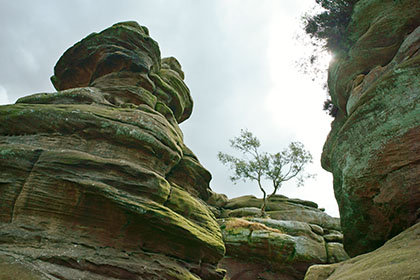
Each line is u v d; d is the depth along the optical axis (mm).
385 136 13297
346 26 24688
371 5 22062
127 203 14109
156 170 18328
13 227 12289
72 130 16406
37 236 12312
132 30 25328
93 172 14875
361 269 8625
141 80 24469
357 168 14391
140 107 20969
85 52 25297
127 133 17297
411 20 19141
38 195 13250
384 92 14156
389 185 12797
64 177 13852
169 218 15242
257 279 28203
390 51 19672
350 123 15945
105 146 16750
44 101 19469
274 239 28484
